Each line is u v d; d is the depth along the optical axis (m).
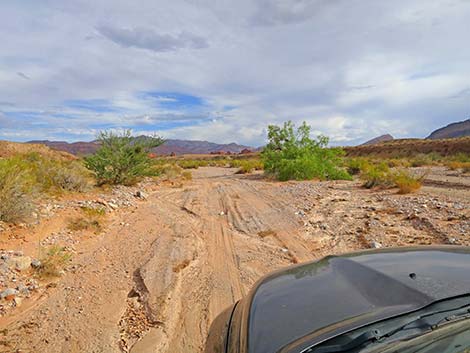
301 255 6.96
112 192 14.42
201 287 5.68
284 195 14.31
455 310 1.88
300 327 2.00
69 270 6.46
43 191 11.35
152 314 4.82
